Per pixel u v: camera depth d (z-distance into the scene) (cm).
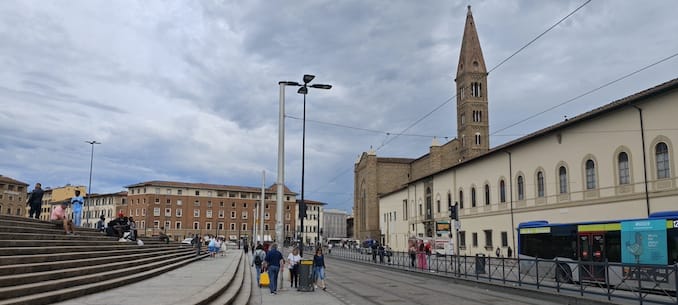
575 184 4031
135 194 13162
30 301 1131
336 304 1861
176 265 2961
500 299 2056
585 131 3944
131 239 3134
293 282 2819
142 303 1283
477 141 9675
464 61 9988
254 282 2845
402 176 10712
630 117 3481
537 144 4584
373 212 10488
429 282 2975
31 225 2158
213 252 5131
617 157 3591
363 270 4234
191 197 13350
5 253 1440
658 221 2130
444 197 6775
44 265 1448
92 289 1485
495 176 5356
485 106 9819
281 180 2631
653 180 3262
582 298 1888
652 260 2127
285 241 12500
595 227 2475
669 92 3166
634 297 1734
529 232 3012
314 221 15562
